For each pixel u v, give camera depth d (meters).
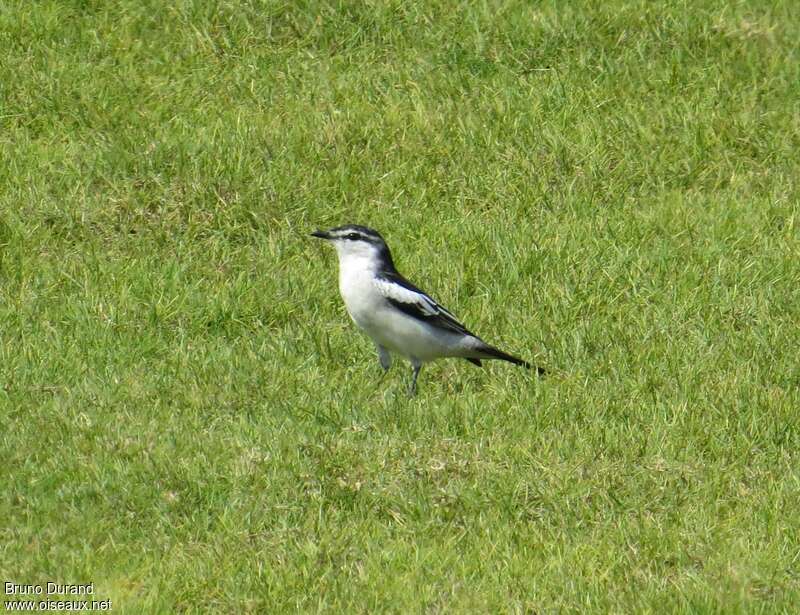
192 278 14.79
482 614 9.08
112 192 16.12
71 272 14.68
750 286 14.86
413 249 15.70
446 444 11.35
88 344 13.21
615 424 11.82
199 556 9.74
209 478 10.66
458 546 10.04
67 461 10.83
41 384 12.29
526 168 17.25
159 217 15.84
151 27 19.91
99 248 15.36
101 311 13.84
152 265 14.94
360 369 13.28
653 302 14.62
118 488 10.48
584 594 9.21
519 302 14.44
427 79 19.03
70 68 18.77
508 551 9.82
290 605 9.16
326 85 18.88
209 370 12.71
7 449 10.97
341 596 9.25
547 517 10.44
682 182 17.50
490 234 15.70
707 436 11.59
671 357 13.18
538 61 19.61
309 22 20.02
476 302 14.42
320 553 9.79
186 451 11.08
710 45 19.94
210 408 12.09
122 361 12.90
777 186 17.30
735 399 12.23
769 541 10.08
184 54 19.39
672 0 20.75
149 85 18.64
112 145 17.06
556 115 18.39
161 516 10.19
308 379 12.69
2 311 13.71
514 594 9.29
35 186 16.11
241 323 13.92
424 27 20.06
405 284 12.57
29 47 19.16
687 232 16.03
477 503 10.50
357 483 10.66
